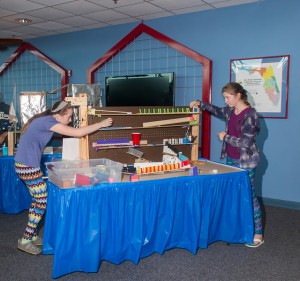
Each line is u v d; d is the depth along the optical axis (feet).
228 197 8.74
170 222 8.18
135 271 7.89
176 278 7.60
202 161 10.30
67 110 8.35
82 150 8.93
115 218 7.61
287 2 12.72
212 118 14.82
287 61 12.87
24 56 20.77
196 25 14.83
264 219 11.76
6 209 11.81
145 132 9.80
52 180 7.72
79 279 7.50
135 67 16.78
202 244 8.64
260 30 13.37
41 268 7.98
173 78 14.58
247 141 8.64
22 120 13.48
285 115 13.12
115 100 16.22
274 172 13.57
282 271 7.95
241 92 8.88
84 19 16.05
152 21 15.96
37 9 14.42
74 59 18.85
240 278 7.61
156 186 7.84
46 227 7.80
